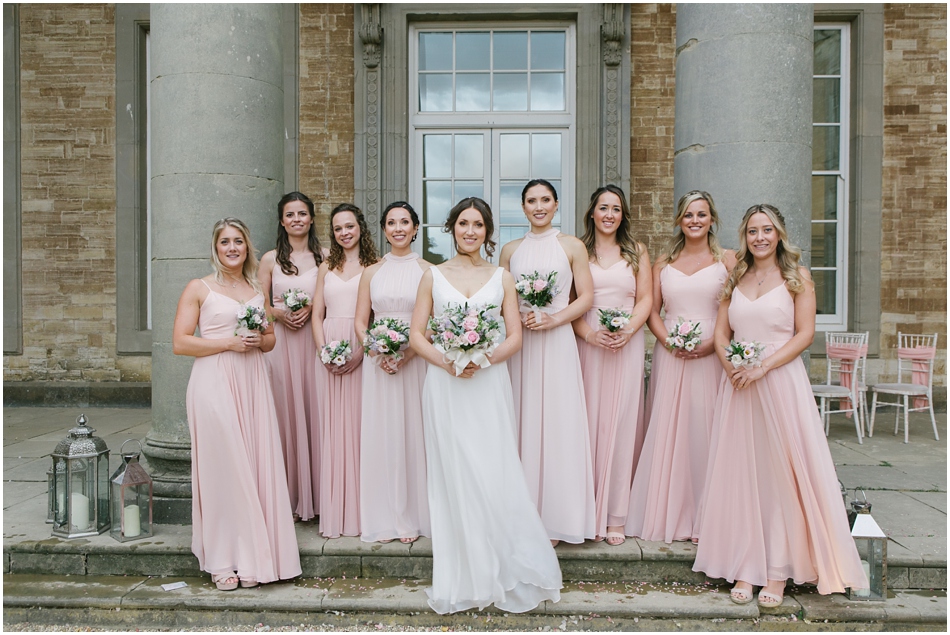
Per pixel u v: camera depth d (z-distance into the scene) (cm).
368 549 332
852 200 760
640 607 301
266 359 374
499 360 311
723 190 387
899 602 305
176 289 379
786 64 383
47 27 766
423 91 766
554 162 761
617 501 347
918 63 745
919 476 472
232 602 308
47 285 777
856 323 753
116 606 308
